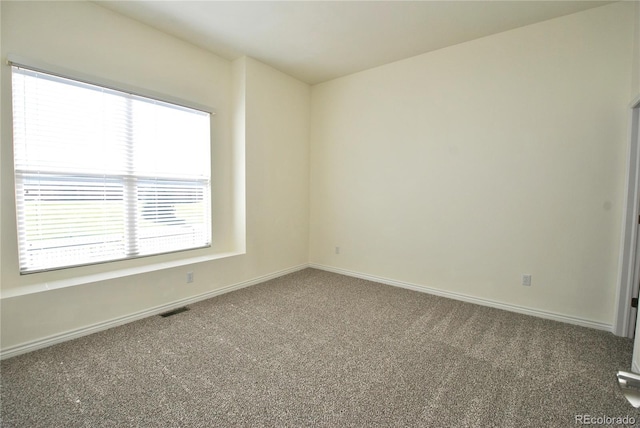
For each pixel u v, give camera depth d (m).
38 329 2.11
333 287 3.65
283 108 4.05
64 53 2.36
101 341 2.25
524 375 1.88
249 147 3.61
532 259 2.85
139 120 2.85
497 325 2.62
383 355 2.10
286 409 1.55
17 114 2.17
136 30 2.77
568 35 2.60
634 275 2.36
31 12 2.20
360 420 1.48
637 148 2.32
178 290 2.96
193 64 3.25
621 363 2.02
